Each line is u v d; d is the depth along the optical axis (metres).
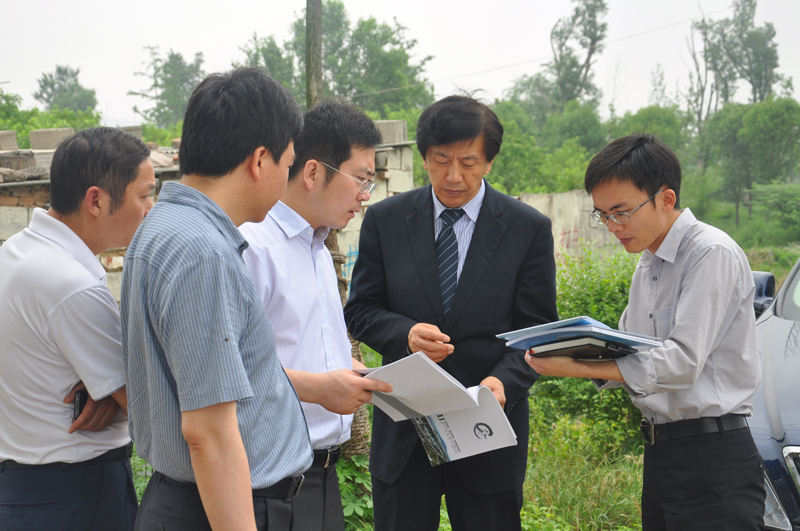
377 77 44.69
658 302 2.29
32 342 1.84
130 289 1.47
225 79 1.49
